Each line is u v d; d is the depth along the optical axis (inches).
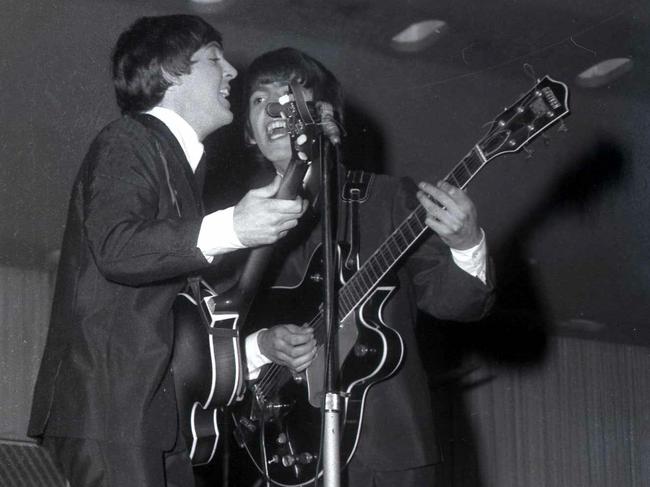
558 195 214.5
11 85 163.5
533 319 250.1
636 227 220.5
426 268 87.6
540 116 81.9
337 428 71.0
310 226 92.2
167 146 74.4
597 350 267.6
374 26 173.6
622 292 240.8
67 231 73.2
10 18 151.9
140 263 66.5
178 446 73.6
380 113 192.2
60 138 175.3
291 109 73.7
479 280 83.4
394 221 89.3
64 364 69.2
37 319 207.9
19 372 204.7
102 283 69.7
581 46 181.8
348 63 182.9
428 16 171.6
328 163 74.1
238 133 153.1
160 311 70.4
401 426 83.7
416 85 189.2
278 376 90.8
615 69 191.0
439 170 201.6
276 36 173.6
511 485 247.6
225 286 85.8
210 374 78.7
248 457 95.4
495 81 190.5
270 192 68.5
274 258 92.5
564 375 261.6
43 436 70.8
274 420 91.7
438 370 240.7
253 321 91.0
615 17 174.9
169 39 80.7
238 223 66.9
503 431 249.8
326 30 173.9
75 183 73.8
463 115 195.2
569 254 227.6
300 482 90.4
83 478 67.1
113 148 71.8
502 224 218.8
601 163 209.6
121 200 69.0
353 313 86.4
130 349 68.4
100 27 157.9
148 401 67.6
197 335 79.0
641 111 201.2
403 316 87.8
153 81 80.4
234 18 167.3
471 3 168.2
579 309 248.8
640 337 267.0
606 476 263.7
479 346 251.1
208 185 151.3
